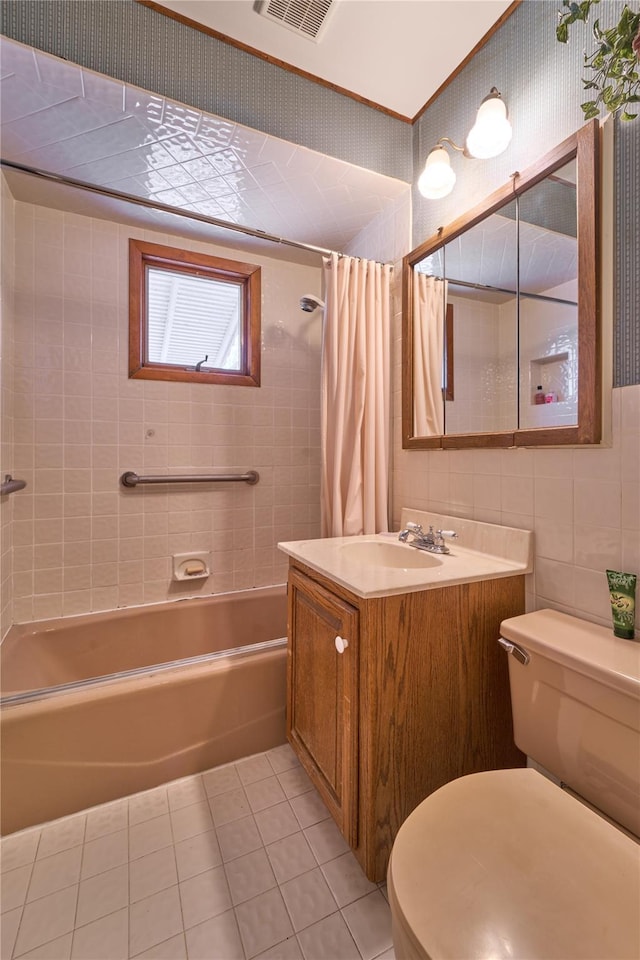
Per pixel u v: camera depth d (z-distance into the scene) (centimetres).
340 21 135
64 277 186
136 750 133
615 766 82
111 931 93
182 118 138
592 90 105
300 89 154
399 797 105
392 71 154
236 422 224
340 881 104
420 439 166
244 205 188
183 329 228
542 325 118
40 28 119
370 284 179
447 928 57
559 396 112
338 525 177
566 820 74
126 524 201
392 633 103
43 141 147
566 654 90
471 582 113
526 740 103
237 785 137
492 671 117
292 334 236
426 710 108
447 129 159
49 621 185
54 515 187
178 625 204
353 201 186
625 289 98
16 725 120
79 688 132
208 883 104
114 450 198
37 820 121
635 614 96
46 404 184
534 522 121
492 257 135
